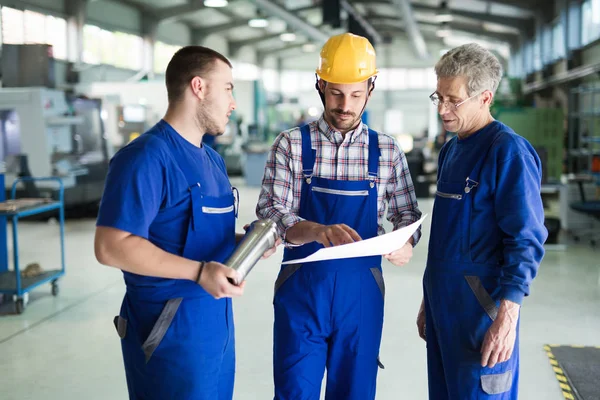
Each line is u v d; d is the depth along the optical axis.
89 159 8.87
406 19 17.53
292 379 1.93
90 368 3.35
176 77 1.57
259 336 3.81
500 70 1.73
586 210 6.21
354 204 1.89
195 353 1.59
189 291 1.58
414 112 28.31
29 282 4.54
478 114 1.74
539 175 1.70
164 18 16.89
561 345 3.59
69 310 4.47
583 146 9.64
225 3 12.08
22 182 7.84
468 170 1.74
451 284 1.76
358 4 20.58
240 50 24.33
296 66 28.66
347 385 1.96
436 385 1.93
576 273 5.42
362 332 1.92
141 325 1.60
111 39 15.27
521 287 1.60
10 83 8.53
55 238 7.30
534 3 15.95
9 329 4.05
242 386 3.08
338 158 1.90
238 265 1.45
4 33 11.30
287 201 1.92
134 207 1.47
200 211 1.59
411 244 1.95
